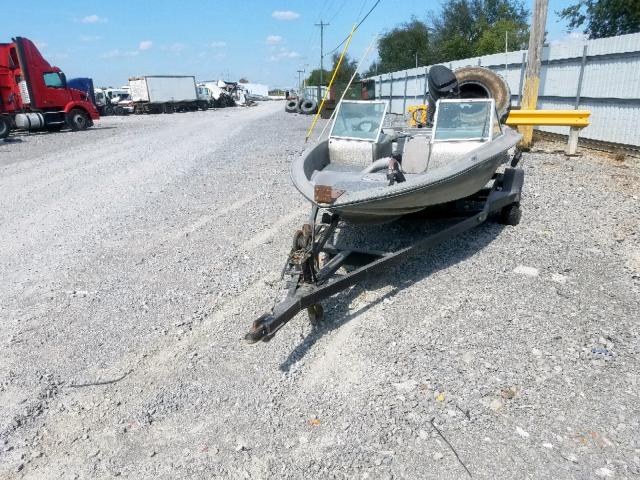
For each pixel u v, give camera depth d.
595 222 6.42
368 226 6.53
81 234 6.95
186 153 14.10
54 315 4.61
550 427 2.98
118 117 40.62
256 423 3.13
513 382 3.37
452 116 5.88
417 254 5.32
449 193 5.08
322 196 4.21
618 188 8.00
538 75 11.49
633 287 4.62
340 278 4.14
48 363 3.85
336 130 6.38
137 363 3.81
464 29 48.16
